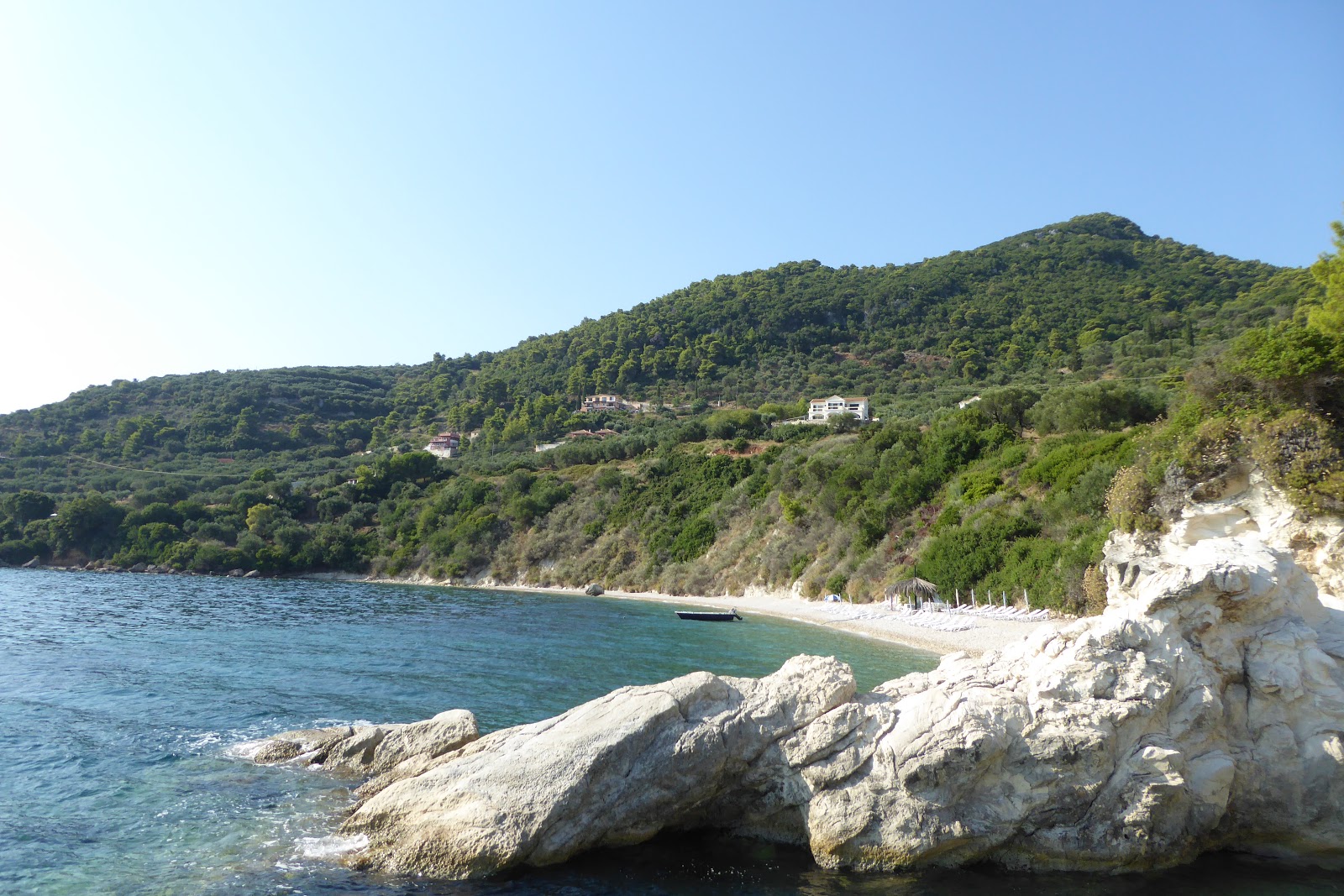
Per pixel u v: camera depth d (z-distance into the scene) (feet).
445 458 439.63
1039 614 115.44
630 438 353.10
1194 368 95.09
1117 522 87.51
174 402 464.65
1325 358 71.56
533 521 282.15
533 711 64.69
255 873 35.94
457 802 38.55
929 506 172.96
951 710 39.45
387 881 35.78
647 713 41.19
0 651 92.89
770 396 465.88
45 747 53.57
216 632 113.70
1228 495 73.72
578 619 147.02
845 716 41.11
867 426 274.98
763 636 121.19
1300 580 44.21
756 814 41.68
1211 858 39.81
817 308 579.48
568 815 38.04
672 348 566.77
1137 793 37.73
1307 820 39.52
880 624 127.75
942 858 38.06
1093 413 173.58
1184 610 41.63
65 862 36.55
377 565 282.36
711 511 241.14
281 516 302.86
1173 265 541.75
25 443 368.68
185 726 59.47
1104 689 39.78
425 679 78.54
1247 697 41.68
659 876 37.11
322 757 50.67
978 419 200.75
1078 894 35.63
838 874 37.60
